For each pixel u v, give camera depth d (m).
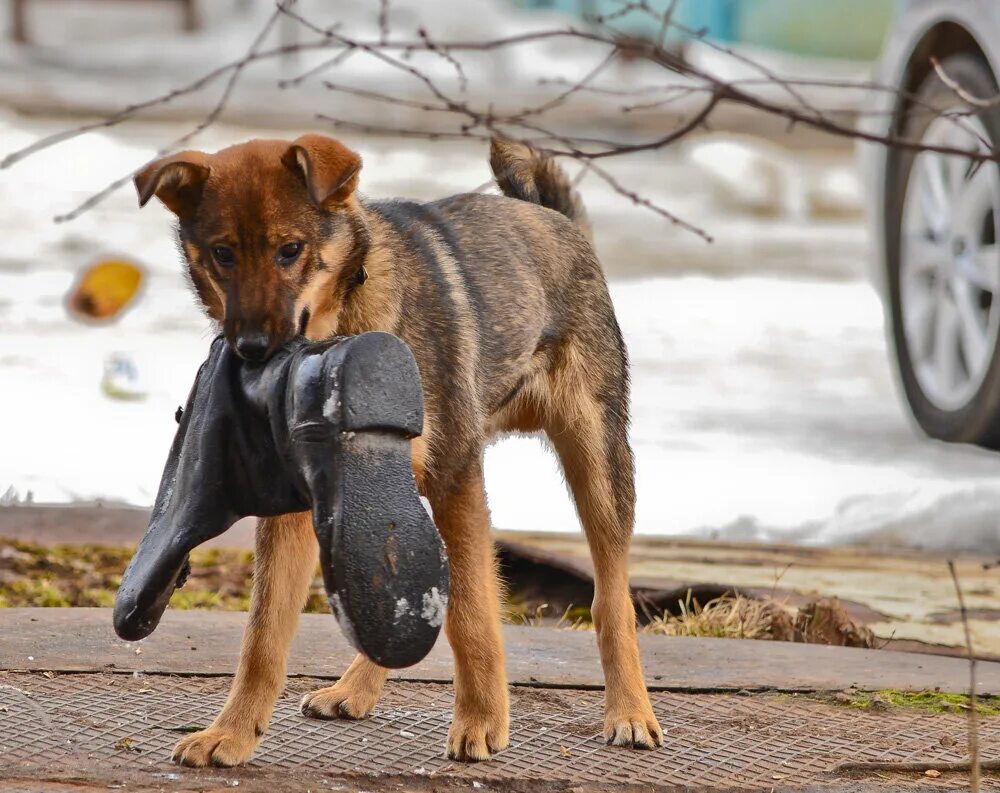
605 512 8.23
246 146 7.00
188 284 7.23
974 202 14.20
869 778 6.91
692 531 12.62
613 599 7.85
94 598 10.28
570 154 5.72
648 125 39.00
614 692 7.51
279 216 6.76
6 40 52.53
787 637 9.87
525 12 58.38
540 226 8.59
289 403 6.04
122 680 7.80
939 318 14.94
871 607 10.56
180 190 6.88
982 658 9.22
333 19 53.50
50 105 38.69
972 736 6.41
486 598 7.11
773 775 6.88
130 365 16.33
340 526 5.82
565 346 8.48
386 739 7.21
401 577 5.86
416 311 7.32
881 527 12.60
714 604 10.66
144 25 55.88
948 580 11.30
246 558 11.61
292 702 7.72
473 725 7.00
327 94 42.84
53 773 6.41
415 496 5.96
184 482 6.38
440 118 37.66
